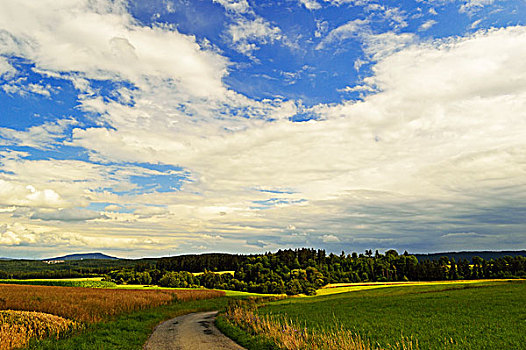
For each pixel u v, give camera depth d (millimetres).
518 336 22984
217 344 21797
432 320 30969
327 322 32031
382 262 155750
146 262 189750
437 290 68250
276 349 18797
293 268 145250
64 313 32719
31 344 19453
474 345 21078
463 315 33062
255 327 24906
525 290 54812
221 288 127125
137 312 40906
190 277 135375
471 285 75375
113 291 74312
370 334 25109
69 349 18859
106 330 24656
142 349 20531
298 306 51344
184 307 55125
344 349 18000
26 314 26750
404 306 43312
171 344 22000
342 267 157125
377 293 72750
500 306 37812
